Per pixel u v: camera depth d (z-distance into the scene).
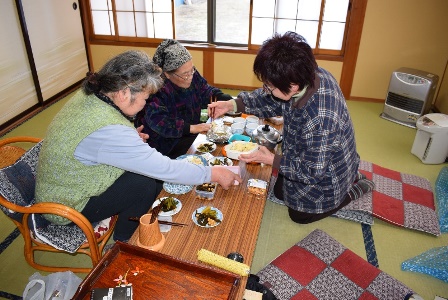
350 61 4.01
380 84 4.08
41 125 3.55
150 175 1.48
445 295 1.86
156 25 4.32
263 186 1.69
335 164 1.88
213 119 2.28
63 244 1.55
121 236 1.75
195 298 1.14
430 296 1.85
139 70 1.35
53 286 1.55
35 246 1.74
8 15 3.34
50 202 1.44
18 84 3.57
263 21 4.05
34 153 1.73
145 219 1.37
